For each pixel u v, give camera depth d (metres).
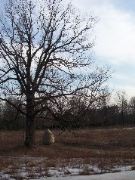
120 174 19.50
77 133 58.03
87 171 21.53
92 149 43.50
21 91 39.62
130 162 27.19
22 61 39.69
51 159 30.12
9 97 40.72
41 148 40.50
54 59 40.00
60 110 39.53
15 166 24.03
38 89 39.62
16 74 39.53
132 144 50.16
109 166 24.20
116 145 49.78
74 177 18.62
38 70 39.97
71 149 41.47
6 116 43.31
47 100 39.44
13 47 39.81
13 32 40.12
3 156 33.62
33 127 41.00
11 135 52.88
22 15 40.69
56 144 47.19
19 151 37.69
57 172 21.28
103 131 63.78
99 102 40.50
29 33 40.28
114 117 93.88
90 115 40.41
